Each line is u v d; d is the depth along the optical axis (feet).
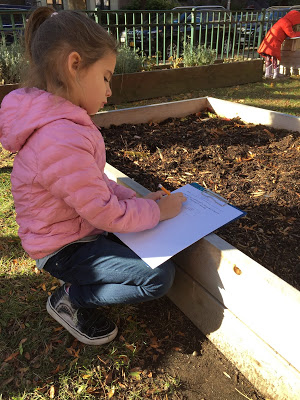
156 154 9.64
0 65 17.19
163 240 5.24
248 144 10.03
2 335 5.77
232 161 9.11
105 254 5.03
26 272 7.12
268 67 25.12
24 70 4.67
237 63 22.75
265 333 4.67
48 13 4.77
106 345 5.59
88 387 4.98
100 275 5.10
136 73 19.01
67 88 4.38
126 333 5.82
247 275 4.64
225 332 5.33
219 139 10.42
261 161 8.93
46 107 4.36
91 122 4.76
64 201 4.61
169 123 12.08
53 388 4.91
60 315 5.65
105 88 4.66
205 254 5.25
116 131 11.11
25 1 47.75
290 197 7.30
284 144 9.76
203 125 11.73
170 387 5.03
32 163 4.43
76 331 5.53
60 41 4.13
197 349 5.60
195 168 8.81
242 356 5.13
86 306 5.52
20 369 5.22
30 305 6.33
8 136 4.58
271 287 4.32
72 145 4.27
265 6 87.76
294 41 24.99
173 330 5.90
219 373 5.24
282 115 10.80
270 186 7.75
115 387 5.00
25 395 4.85
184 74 20.83
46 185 4.44
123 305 6.32
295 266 5.54
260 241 6.08
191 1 77.71
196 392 4.99
